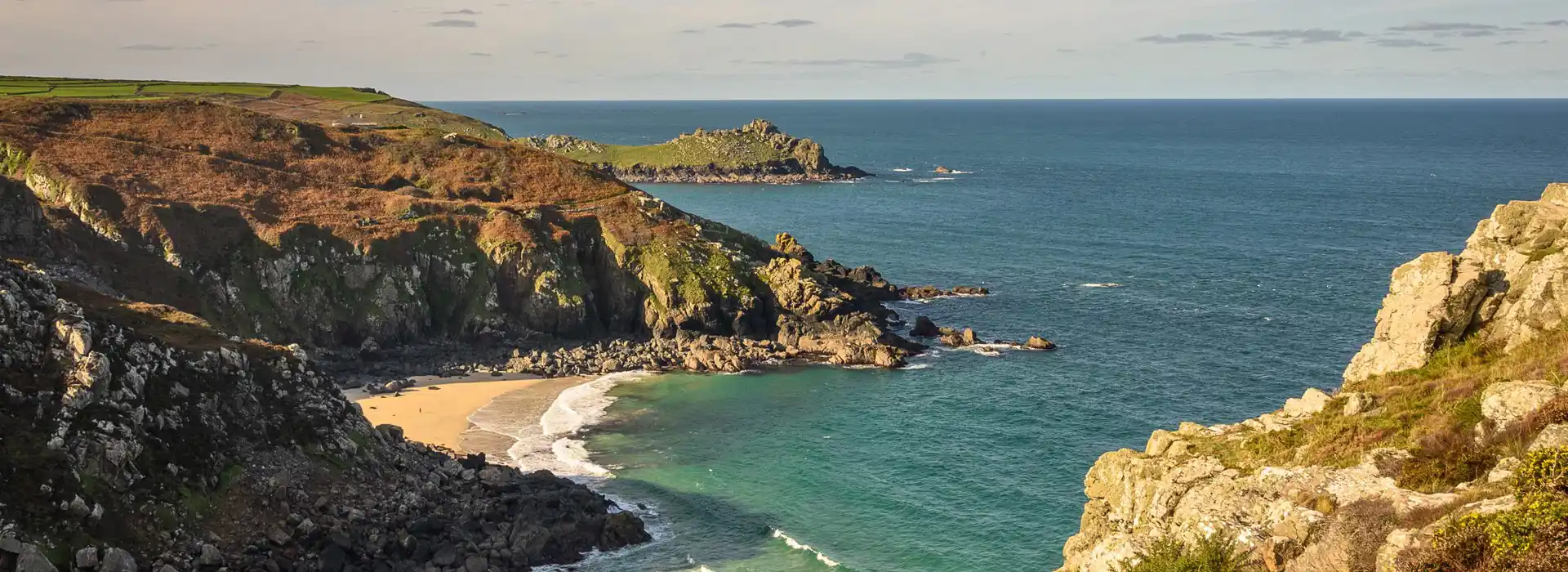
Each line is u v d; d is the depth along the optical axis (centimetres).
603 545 7331
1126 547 3953
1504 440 3578
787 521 7850
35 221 11594
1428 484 3538
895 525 7781
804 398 10962
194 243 12619
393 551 6862
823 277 15088
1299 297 15375
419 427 9950
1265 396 10750
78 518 6066
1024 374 11688
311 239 13275
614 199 16050
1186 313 14475
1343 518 3431
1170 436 4738
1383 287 16075
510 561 6938
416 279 13550
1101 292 16012
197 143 15375
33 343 6900
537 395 11094
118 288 11588
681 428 9994
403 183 16062
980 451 9281
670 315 13662
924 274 17650
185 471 6825
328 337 12762
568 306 13675
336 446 7856
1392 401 4238
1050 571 7056
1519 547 2833
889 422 10094
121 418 6725
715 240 15500
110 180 13138
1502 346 4362
